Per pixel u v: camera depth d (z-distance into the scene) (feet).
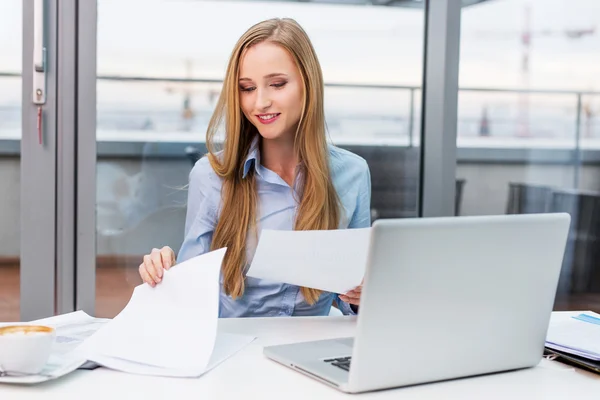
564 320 4.50
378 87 10.21
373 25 10.08
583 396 3.23
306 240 3.92
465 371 3.43
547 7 10.37
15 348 3.13
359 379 3.13
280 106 4.80
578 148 10.95
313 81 4.87
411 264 3.11
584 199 11.26
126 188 9.72
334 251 3.93
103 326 3.80
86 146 8.13
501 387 3.34
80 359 3.45
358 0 10.01
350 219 5.40
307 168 5.04
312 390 3.20
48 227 8.14
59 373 3.23
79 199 8.18
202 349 3.55
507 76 10.48
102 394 3.09
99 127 9.48
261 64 4.74
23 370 3.18
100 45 9.43
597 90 10.78
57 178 8.13
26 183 8.03
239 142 5.00
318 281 4.11
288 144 5.10
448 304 3.26
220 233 5.01
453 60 8.72
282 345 3.81
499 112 10.55
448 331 3.30
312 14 10.00
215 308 3.73
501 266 3.36
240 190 5.02
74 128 8.09
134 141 9.73
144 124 9.72
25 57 7.84
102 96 9.49
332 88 10.18
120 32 9.50
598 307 11.64
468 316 3.34
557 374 3.57
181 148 9.98
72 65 8.00
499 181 10.80
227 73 4.87
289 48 4.76
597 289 11.66
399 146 10.25
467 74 10.38
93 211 8.23
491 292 3.37
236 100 4.86
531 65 10.49
